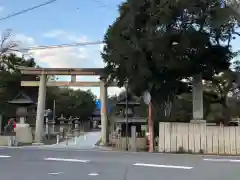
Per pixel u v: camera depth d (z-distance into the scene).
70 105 88.62
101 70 33.22
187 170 11.83
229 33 22.52
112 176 10.55
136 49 21.70
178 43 20.41
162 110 27.88
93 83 37.12
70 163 13.81
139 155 17.58
